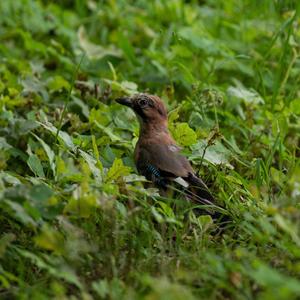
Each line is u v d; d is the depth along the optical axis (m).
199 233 9.35
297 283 7.10
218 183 10.63
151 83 13.93
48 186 8.97
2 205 8.48
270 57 14.80
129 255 8.45
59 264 8.13
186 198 10.00
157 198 9.66
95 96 12.67
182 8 16.53
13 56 14.88
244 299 7.70
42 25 16.20
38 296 7.54
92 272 8.32
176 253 8.75
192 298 7.12
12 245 8.72
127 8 17.19
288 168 11.12
